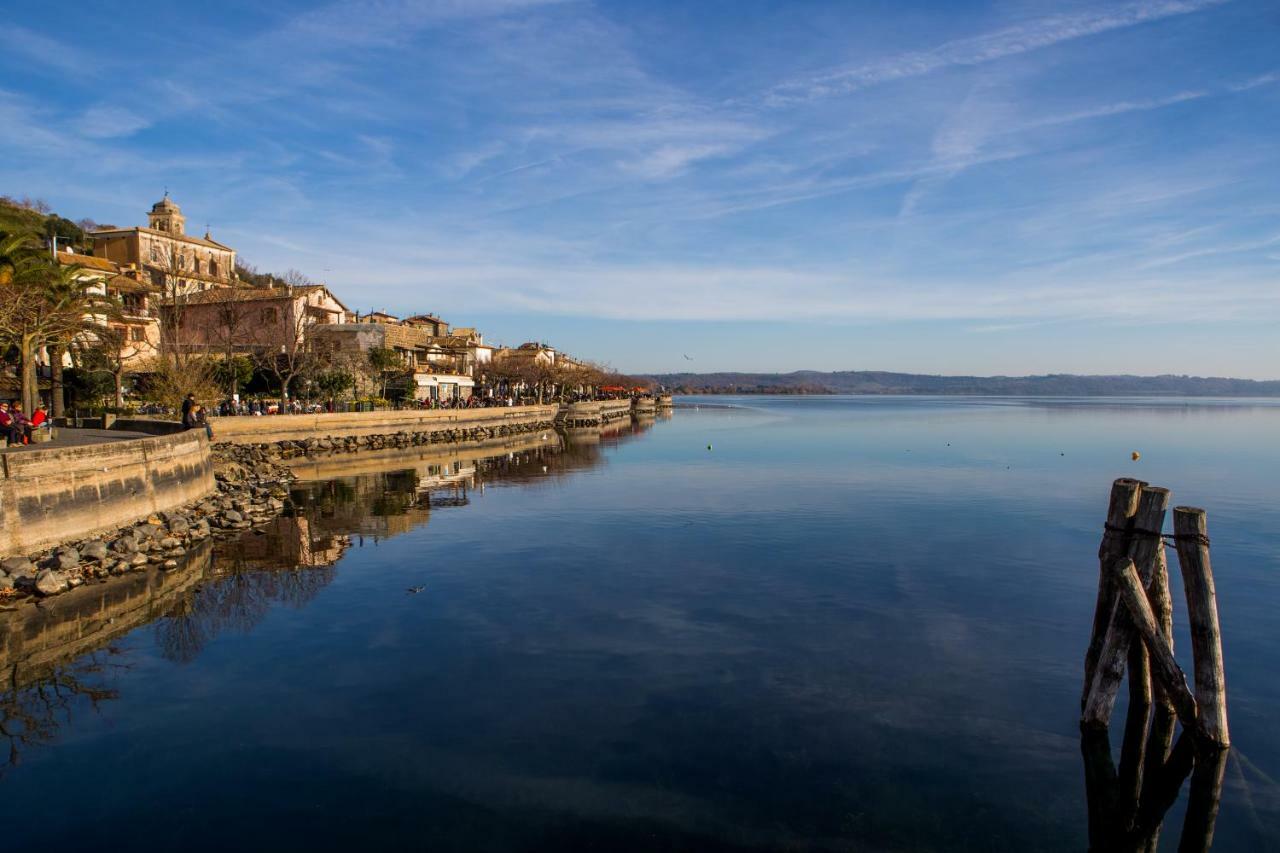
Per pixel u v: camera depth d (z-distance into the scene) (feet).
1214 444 223.71
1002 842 30.78
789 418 415.03
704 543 84.02
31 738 39.60
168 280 257.75
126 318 211.61
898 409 570.05
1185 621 57.26
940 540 85.40
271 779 35.45
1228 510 107.04
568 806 33.01
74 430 137.80
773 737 39.09
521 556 78.07
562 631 54.95
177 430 128.98
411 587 66.59
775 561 75.51
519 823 31.83
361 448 204.23
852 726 40.32
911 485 132.57
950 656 50.03
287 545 83.82
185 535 84.84
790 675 46.88
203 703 43.50
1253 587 66.59
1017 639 53.26
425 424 237.86
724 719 41.04
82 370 178.50
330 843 30.63
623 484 135.85
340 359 249.96
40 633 55.11
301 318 232.73
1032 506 109.19
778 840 30.71
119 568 71.10
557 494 123.24
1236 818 32.83
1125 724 40.83
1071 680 46.32
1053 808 33.09
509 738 39.04
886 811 32.76
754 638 53.36
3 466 66.69
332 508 109.50
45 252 147.74
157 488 91.40
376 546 83.20
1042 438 249.34
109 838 31.22
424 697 43.93
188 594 64.69
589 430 321.73
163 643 53.16
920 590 65.21
